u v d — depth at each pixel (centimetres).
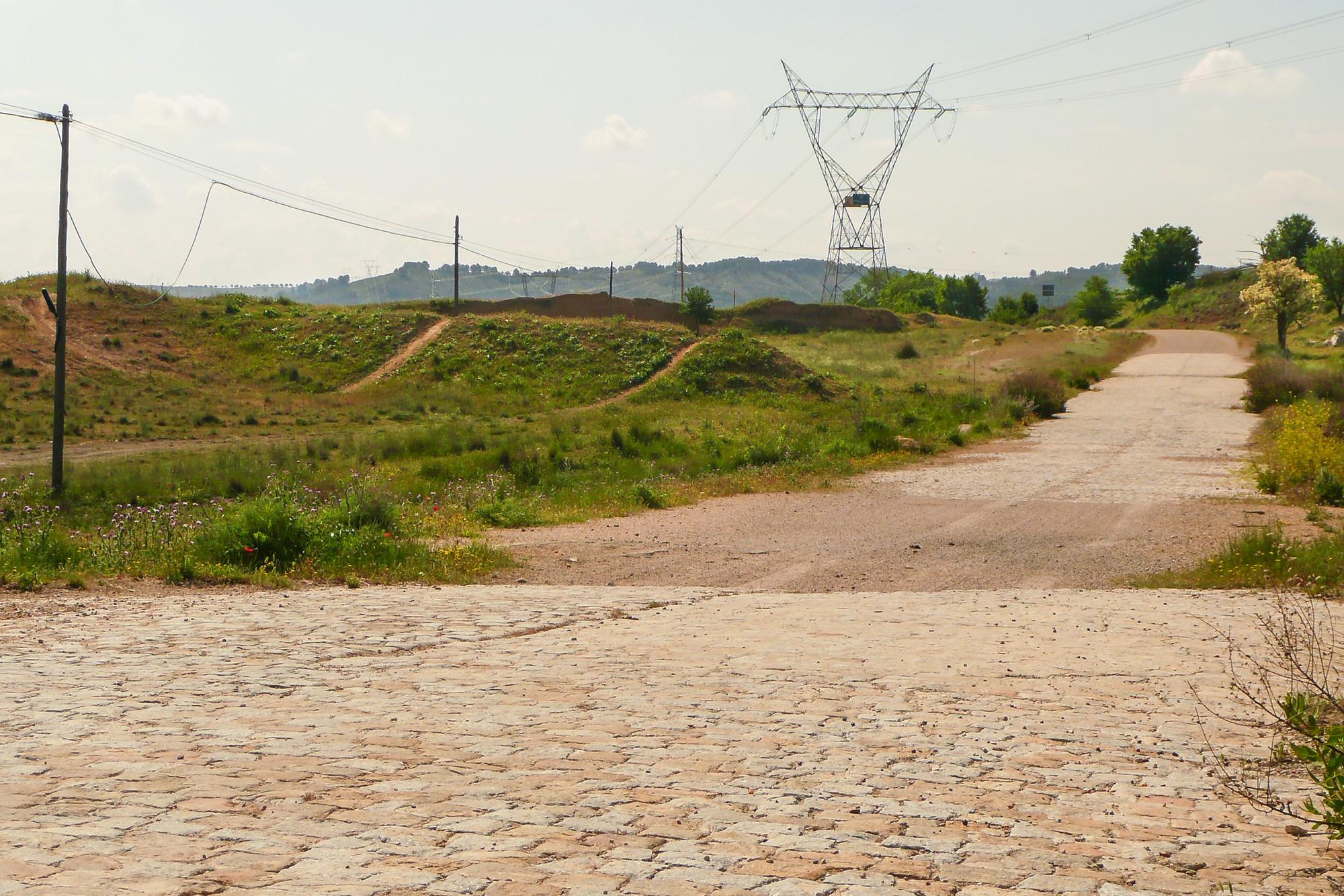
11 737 535
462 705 612
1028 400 4234
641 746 529
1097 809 447
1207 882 368
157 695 634
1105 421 4031
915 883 362
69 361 5559
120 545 1300
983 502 2089
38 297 6309
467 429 4225
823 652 783
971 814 437
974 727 573
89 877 354
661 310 8294
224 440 4150
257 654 762
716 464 2864
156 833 399
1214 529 1688
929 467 2780
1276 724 567
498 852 384
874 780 480
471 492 2153
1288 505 1969
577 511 1941
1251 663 734
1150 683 679
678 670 713
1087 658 756
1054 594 1121
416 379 5912
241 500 2186
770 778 479
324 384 5903
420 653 775
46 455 3678
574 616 948
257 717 582
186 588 1107
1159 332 9056
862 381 5716
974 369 6278
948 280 15600
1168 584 1212
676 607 1014
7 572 1145
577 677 692
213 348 6328
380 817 420
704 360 5709
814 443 3197
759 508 2019
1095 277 13250
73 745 521
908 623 918
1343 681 665
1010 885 362
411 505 1922
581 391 5591
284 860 372
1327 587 1121
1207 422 3891
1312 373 4512
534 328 6519
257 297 7650
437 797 447
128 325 6306
